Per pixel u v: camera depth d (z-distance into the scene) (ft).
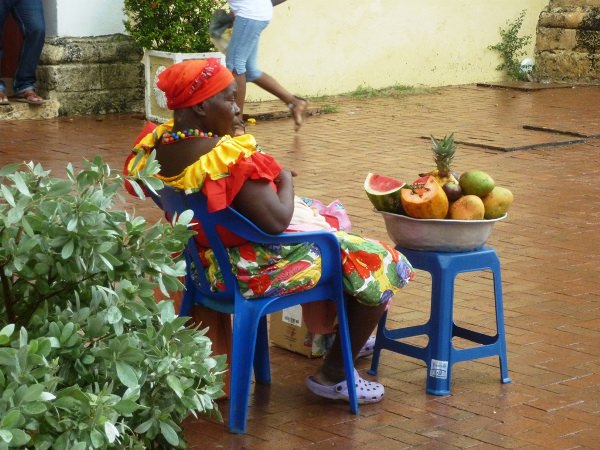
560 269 21.44
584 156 33.86
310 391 15.01
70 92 37.58
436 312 14.84
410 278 14.60
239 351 13.57
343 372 14.66
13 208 10.48
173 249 11.52
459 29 50.29
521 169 31.48
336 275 13.91
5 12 35.29
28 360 9.78
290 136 35.70
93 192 11.12
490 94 48.01
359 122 39.17
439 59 49.85
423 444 13.41
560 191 28.66
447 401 14.80
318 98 44.91
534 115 41.78
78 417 10.06
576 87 51.29
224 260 13.51
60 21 37.32
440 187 14.61
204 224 13.35
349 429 13.87
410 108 42.88
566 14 52.70
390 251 14.34
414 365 16.24
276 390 15.23
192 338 11.39
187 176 13.06
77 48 37.47
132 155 14.05
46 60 37.35
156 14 36.70
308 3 44.32
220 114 13.34
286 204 13.34
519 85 50.85
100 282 11.38
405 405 14.66
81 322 10.82
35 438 10.02
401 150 33.83
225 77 13.35
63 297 11.44
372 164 31.42
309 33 44.65
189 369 11.18
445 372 14.94
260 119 38.73
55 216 10.73
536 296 19.63
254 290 13.50
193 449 13.21
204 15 36.65
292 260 13.53
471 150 34.30
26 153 30.58
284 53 44.09
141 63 38.99
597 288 20.25
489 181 14.74
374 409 14.52
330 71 45.73
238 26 31.12
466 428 13.91
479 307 18.86
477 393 15.08
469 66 51.16
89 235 10.78
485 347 15.25
